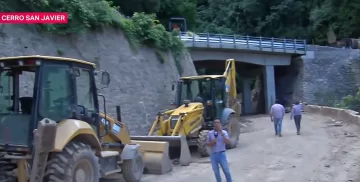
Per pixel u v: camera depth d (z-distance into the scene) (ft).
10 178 25.07
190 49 132.87
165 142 40.24
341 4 200.54
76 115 27.25
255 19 235.61
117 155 32.99
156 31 72.84
